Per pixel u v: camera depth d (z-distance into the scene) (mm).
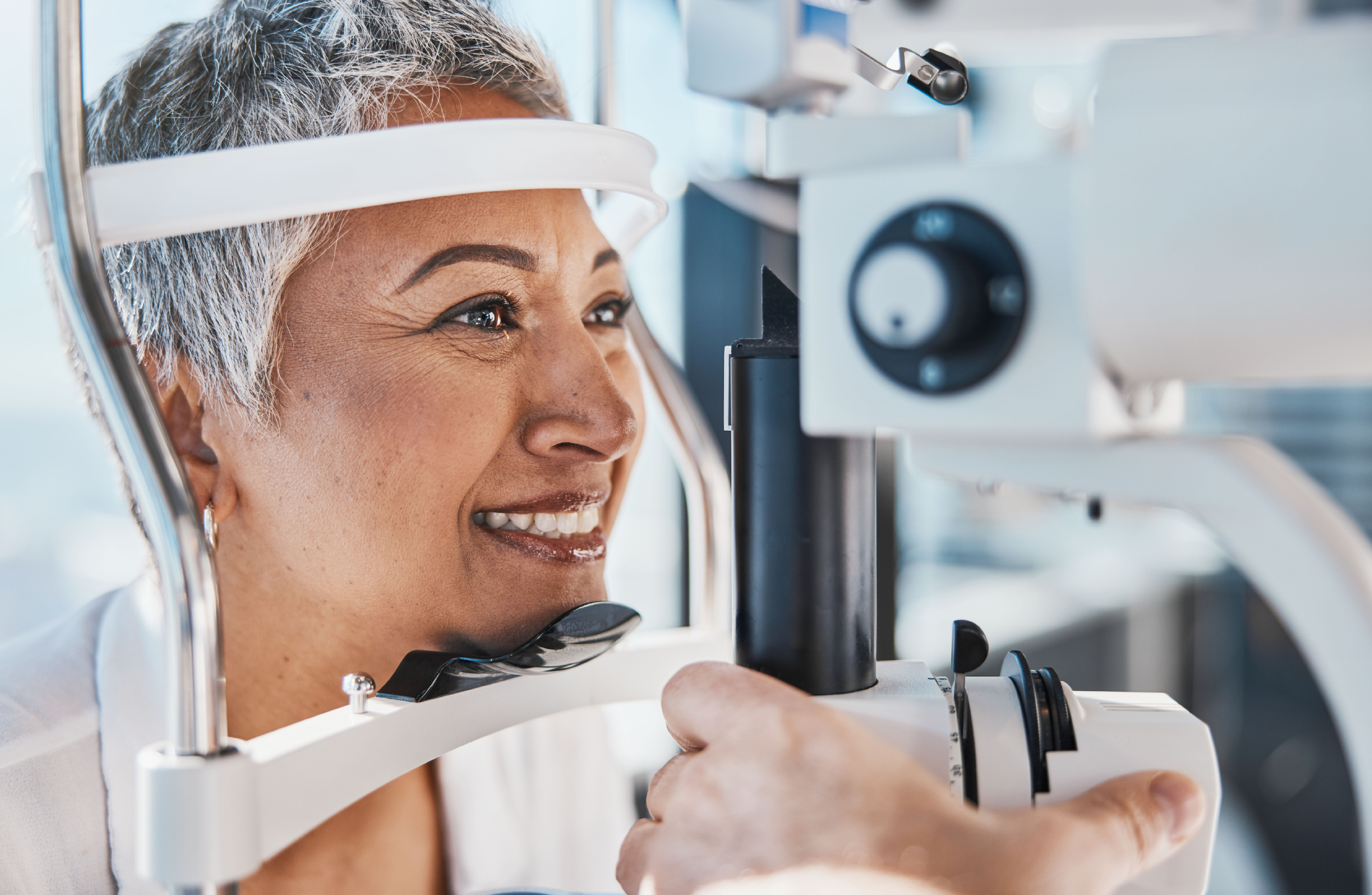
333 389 569
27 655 660
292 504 586
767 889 361
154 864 340
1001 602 2148
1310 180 268
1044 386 305
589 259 632
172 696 349
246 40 580
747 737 389
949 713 431
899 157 347
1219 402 2176
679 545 1501
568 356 604
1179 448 318
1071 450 338
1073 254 299
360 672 618
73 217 366
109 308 368
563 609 620
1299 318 279
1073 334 301
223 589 614
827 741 382
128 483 670
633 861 415
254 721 621
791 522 443
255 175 430
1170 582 2400
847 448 445
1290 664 2270
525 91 652
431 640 606
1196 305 284
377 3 591
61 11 362
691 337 1480
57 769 616
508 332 597
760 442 444
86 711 641
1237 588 2365
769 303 455
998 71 1754
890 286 311
